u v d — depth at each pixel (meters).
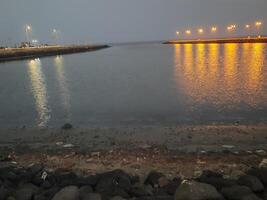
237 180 6.00
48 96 25.64
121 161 8.91
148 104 20.34
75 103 21.88
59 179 6.79
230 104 18.97
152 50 125.62
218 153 9.78
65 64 67.94
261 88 24.53
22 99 24.48
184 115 16.75
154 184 6.58
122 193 5.88
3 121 16.94
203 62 56.31
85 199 5.56
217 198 5.13
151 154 9.80
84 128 14.59
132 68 51.59
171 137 12.45
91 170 8.16
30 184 6.55
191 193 5.10
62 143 12.08
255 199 5.18
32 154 10.28
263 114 16.09
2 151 11.09
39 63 73.94
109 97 23.94
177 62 59.75
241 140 11.72
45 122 16.45
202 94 23.12
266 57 59.91
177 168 8.09
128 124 15.21
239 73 36.34
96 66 59.19
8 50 96.81
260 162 8.34
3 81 38.59
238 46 113.56
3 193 5.96
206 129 13.45
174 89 26.59
